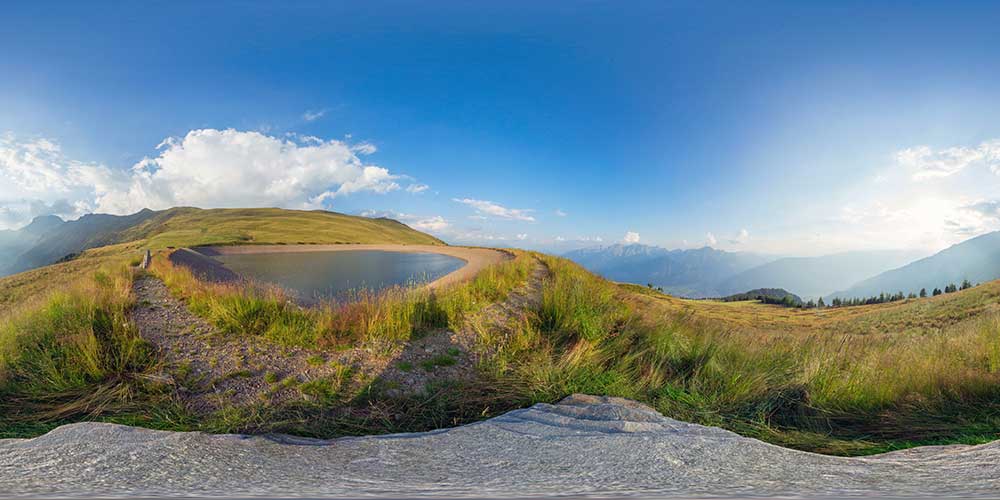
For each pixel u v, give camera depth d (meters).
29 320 7.73
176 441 2.54
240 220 111.25
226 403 5.05
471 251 39.50
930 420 4.49
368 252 43.12
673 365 6.68
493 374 6.17
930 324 33.84
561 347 7.50
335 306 8.77
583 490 1.87
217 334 7.38
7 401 5.03
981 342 7.06
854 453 3.73
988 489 1.69
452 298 9.36
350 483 2.02
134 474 2.00
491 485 1.98
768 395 5.35
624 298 12.45
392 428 4.57
